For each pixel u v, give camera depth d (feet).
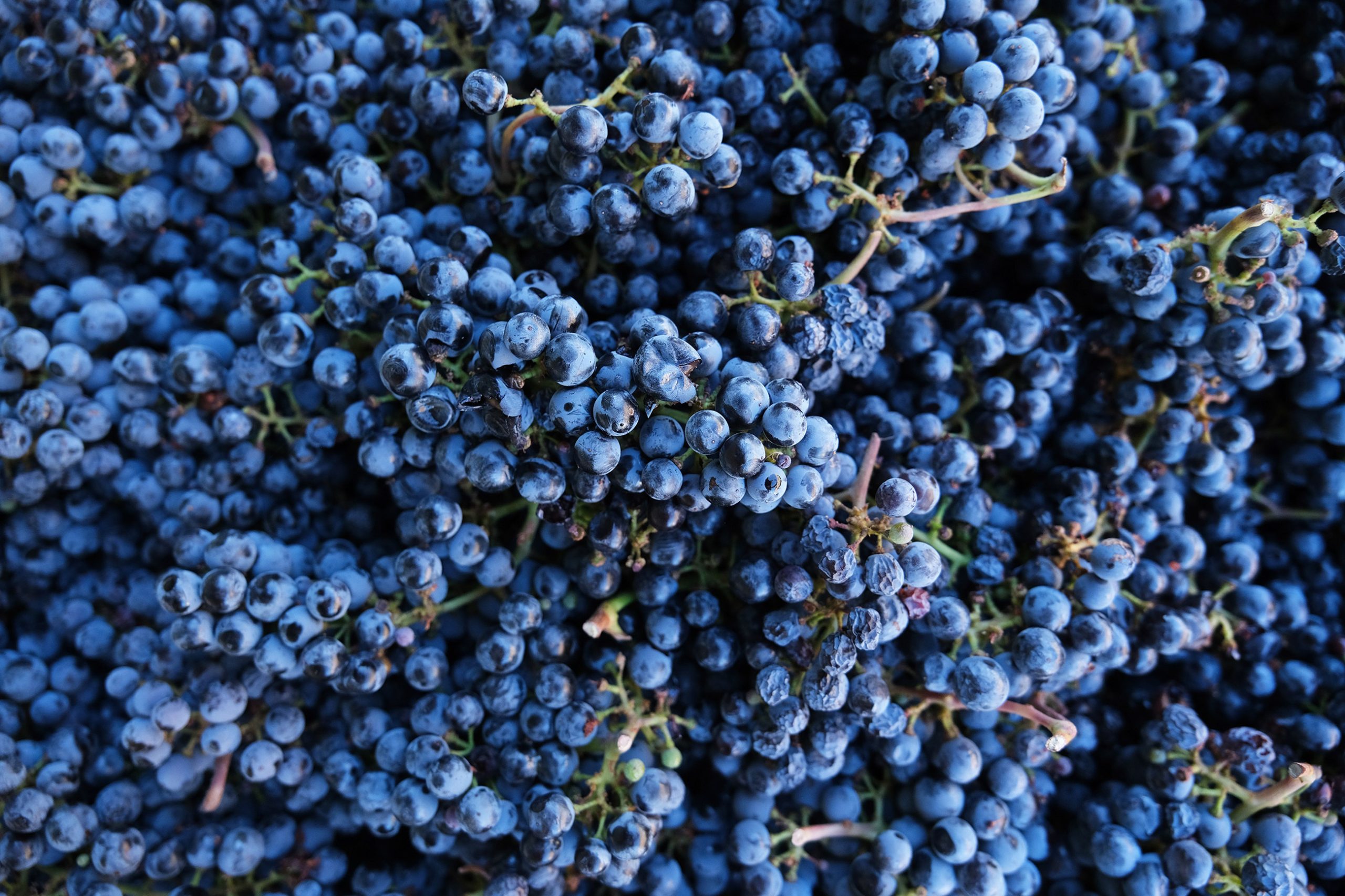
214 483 1.45
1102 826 1.42
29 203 1.48
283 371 1.44
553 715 1.38
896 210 1.39
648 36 1.39
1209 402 1.48
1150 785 1.42
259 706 1.43
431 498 1.36
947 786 1.40
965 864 1.39
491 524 1.42
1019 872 1.42
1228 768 1.41
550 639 1.40
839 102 1.44
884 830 1.41
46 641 1.51
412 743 1.38
